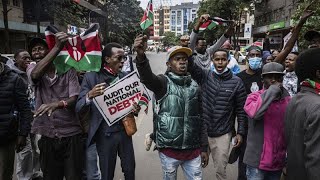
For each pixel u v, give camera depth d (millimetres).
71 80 3818
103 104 3809
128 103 3893
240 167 4539
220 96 4281
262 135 3557
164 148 3463
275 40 38031
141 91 3939
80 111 3678
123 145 3938
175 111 3402
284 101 3520
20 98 4031
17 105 4059
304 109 2363
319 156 2172
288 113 2564
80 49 3869
